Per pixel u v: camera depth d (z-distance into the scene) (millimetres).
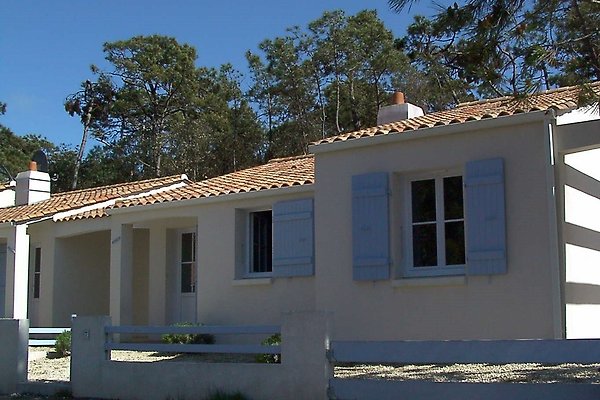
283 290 15555
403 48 11250
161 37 50312
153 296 18891
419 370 11062
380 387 8875
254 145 46719
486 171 12102
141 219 18188
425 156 12797
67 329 17578
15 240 19969
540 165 11703
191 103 48750
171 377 10695
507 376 10047
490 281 11984
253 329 10055
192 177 44406
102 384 11375
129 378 11094
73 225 20188
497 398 8195
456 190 12711
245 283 16094
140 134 49312
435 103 38750
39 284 21375
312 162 19000
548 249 11508
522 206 11797
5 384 12266
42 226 21203
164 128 48406
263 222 16547
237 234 16531
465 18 10023
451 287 12344
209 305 16719
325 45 44594
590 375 9781
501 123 11969
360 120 44312
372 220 13195
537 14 10109
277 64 45938
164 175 44531
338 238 13664
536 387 8023
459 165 12461
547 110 11617
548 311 11422
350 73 44219
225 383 10156
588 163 12930
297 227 15320
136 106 49375
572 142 11711
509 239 11859
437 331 12414
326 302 13656
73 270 21188
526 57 10102
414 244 13047
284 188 15500
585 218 12641
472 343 8430
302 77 45344
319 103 45344
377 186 13188
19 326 12305
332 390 9172
